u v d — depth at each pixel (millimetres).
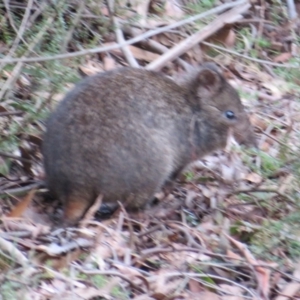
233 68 15789
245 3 16969
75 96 11102
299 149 12898
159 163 11266
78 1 14672
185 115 11906
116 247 10133
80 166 10797
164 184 12031
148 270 10039
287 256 10664
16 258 9328
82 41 14781
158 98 11500
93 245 9977
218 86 12234
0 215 10625
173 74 15039
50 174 11039
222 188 12000
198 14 16141
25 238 10148
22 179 11781
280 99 15047
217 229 10945
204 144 12383
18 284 8812
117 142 10883
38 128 12359
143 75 11625
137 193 11180
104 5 15523
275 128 14125
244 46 16453
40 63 12516
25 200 10734
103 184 10898
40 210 11281
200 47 15805
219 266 10055
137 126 11055
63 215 10969
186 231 10781
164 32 15734
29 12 13375
